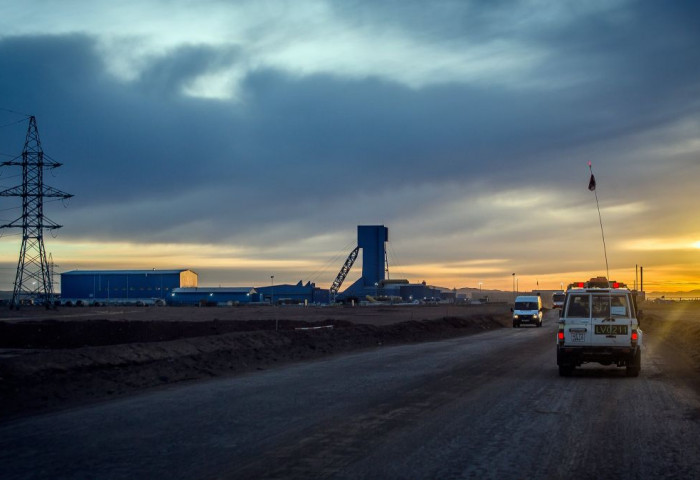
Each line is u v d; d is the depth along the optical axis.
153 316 71.88
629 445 9.27
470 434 10.02
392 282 173.50
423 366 21.73
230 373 20.02
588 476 7.58
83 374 17.28
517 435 9.95
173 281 152.38
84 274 154.88
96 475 7.75
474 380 17.55
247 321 53.25
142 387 16.56
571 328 18.91
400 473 7.67
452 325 54.66
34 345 37.06
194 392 15.29
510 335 45.44
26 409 13.25
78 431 10.58
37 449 9.26
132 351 21.59
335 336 34.66
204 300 134.88
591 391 15.37
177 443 9.48
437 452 8.78
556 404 13.20
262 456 8.59
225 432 10.26
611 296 19.00
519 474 7.64
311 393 14.88
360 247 160.62
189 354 23.08
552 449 8.98
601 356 18.69
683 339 37.69
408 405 12.98
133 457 8.63
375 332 39.34
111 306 122.31
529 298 63.09
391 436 9.86
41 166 84.81
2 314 75.00
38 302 115.69
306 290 165.00
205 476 7.60
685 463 8.22
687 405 13.18
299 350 28.19
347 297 147.38
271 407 12.80
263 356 24.91
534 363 22.95
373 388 15.75
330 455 8.61
